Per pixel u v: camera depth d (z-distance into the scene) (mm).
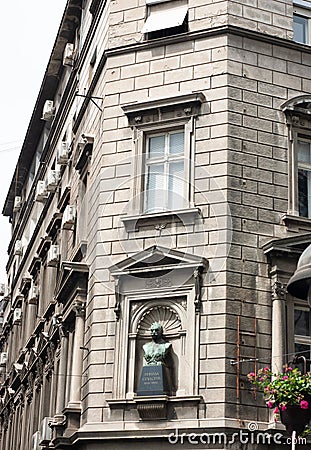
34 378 30219
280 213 20062
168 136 20703
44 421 23609
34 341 30938
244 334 18844
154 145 20812
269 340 19031
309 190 20812
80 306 21516
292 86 21156
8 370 39094
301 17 22094
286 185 20344
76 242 23250
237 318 18875
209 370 18578
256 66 20938
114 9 22484
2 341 44406
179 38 21281
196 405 18406
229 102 20344
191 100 20406
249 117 20453
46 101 33125
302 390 14109
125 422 18891
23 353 33438
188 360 18781
